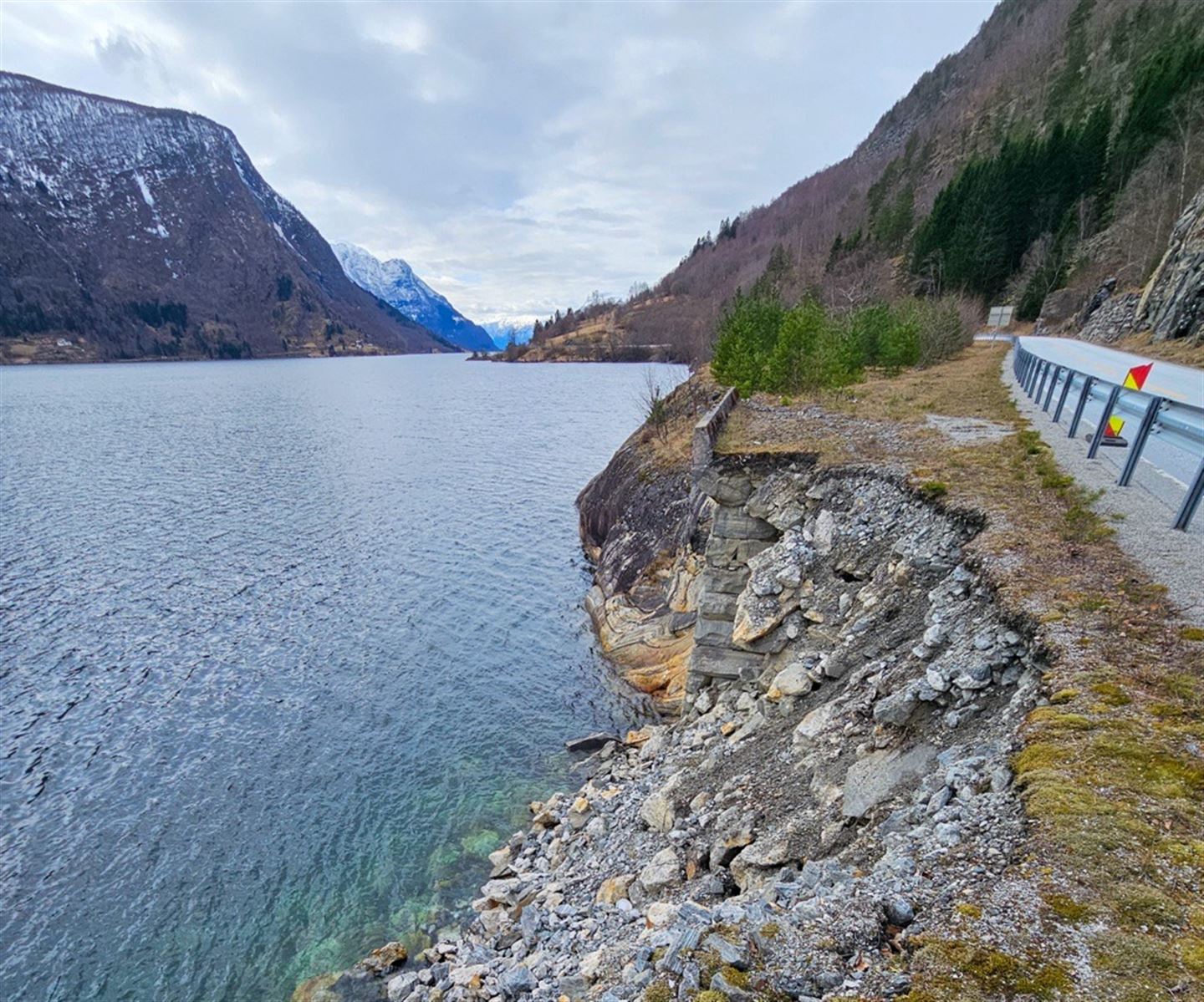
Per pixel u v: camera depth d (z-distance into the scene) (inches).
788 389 1111.0
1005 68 5216.5
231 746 757.9
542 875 522.3
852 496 573.3
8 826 634.2
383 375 6776.6
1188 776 202.8
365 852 607.2
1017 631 314.0
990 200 2556.6
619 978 259.6
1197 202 1279.5
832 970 176.7
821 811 335.0
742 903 273.4
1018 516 437.4
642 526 1234.0
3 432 2755.9
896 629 424.5
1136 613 301.6
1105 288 1728.6
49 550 1355.8
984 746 268.4
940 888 195.2
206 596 1157.7
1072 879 175.3
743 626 573.6
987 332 2314.2
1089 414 751.7
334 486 1941.4
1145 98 2242.9
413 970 478.9
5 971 502.0
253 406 3897.6
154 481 1955.0
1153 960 148.3
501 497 1849.2
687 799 456.8
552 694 871.7
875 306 1711.4
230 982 491.8
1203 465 380.2
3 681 876.6
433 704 845.2
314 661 949.2
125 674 904.9
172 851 609.6
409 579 1257.4
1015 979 152.0
